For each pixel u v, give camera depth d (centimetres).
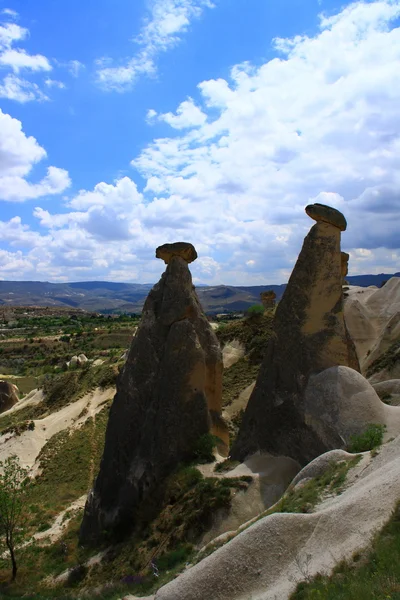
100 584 1902
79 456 4266
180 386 2328
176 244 2608
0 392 7700
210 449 2259
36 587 2128
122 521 2223
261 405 2245
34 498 3572
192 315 2544
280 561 1176
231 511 1817
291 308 2264
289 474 1997
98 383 6150
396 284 6350
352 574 988
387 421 1980
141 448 2336
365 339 5747
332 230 2266
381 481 1282
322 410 2058
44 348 13400
